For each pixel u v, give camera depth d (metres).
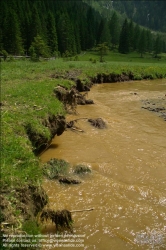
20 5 91.69
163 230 6.42
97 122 14.88
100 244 5.92
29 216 5.38
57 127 11.74
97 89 30.45
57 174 8.80
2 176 5.65
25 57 63.31
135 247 5.87
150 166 9.95
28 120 9.73
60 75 28.73
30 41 78.50
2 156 6.59
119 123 15.82
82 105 20.66
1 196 5.14
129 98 24.75
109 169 9.58
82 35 111.94
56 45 85.69
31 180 6.18
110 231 6.33
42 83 18.09
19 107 11.38
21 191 5.62
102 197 7.74
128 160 10.41
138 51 115.94
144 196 7.91
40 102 12.45
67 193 7.87
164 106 21.12
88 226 6.46
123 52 116.94
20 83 18.69
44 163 9.42
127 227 6.49
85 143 12.08
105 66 44.78
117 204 7.41
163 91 29.69
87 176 8.98
